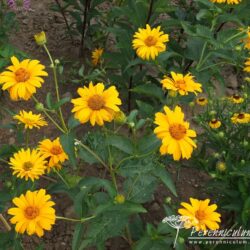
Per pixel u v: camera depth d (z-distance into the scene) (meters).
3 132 0.87
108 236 0.53
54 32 1.11
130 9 0.83
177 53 0.82
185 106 0.95
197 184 0.81
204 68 0.77
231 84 1.04
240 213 0.63
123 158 0.58
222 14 0.77
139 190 0.58
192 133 0.49
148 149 0.53
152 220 0.74
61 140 0.54
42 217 0.47
